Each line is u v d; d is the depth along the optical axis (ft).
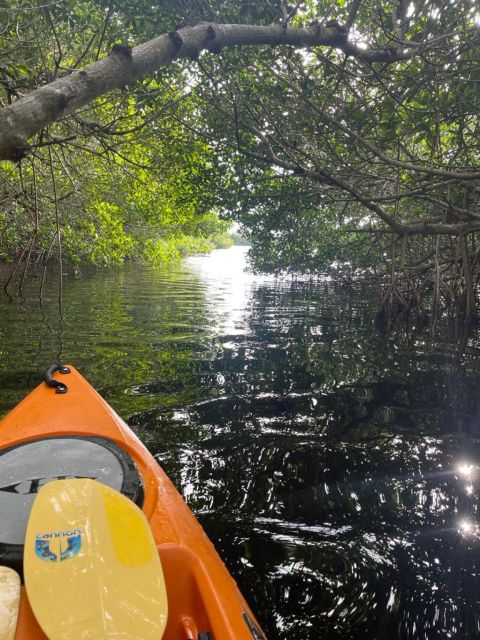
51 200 22.39
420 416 10.82
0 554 4.02
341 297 35.86
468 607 5.33
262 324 22.66
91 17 13.78
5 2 13.02
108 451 6.12
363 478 8.02
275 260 37.96
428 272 28.40
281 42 12.29
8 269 40.34
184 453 8.54
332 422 10.32
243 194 21.13
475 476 8.16
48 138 15.05
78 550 3.98
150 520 4.91
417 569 5.90
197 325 21.59
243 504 7.11
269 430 9.75
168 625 4.00
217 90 17.03
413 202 24.25
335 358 16.11
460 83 15.42
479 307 25.89
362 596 5.45
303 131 18.12
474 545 6.36
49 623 3.31
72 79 7.58
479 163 21.75
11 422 7.42
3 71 13.00
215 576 4.31
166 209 30.27
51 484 4.82
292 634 4.91
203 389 12.14
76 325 19.84
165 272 57.26
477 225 19.79
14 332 17.78
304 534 6.48
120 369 13.58
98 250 32.17
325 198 22.36
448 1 13.30
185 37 9.82
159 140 20.20
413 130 16.76
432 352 17.42
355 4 13.21
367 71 16.48
